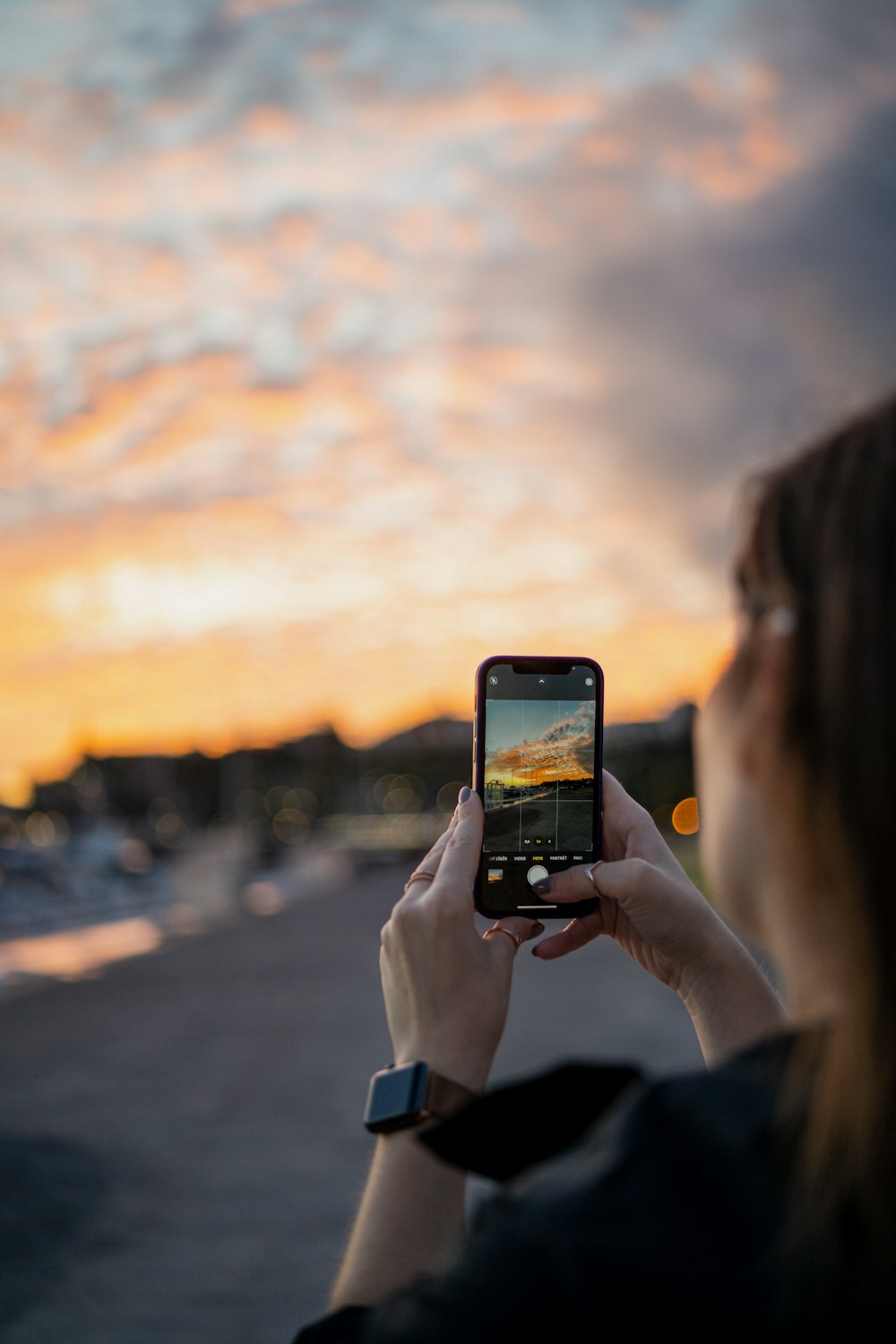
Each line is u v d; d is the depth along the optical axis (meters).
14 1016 13.89
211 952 20.70
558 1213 0.68
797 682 0.74
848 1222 0.65
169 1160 7.05
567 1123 0.80
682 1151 0.68
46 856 34.62
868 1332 0.63
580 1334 0.65
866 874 0.69
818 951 0.73
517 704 1.43
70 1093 9.30
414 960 0.98
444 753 101.50
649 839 1.38
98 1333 4.43
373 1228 0.87
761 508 0.79
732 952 1.14
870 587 0.70
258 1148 7.30
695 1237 0.65
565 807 1.41
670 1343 0.64
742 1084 0.70
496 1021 0.97
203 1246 5.45
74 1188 6.37
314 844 73.50
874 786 0.68
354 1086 9.03
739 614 0.83
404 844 74.19
